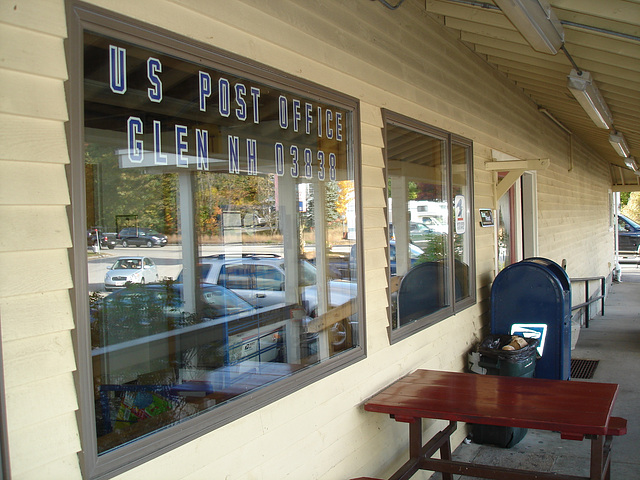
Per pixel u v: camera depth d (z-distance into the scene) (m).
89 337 1.69
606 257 17.72
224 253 2.73
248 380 2.51
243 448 2.25
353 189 3.16
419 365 3.89
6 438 1.43
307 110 2.86
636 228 25.66
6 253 1.50
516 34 4.12
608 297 13.89
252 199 2.81
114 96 1.91
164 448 1.91
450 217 4.53
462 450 4.46
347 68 3.09
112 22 1.79
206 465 2.07
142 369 2.19
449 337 4.52
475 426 4.57
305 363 2.84
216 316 2.66
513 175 5.79
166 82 2.11
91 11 1.71
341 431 2.92
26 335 1.53
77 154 1.66
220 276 2.69
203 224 2.60
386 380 3.41
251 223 2.83
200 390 2.33
